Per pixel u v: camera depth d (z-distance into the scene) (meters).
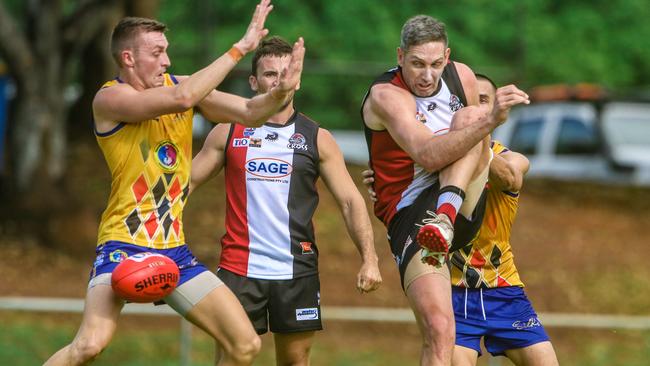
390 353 39.88
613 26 102.06
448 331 19.58
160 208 20.09
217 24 85.56
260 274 22.97
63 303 31.06
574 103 61.62
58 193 47.50
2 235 46.00
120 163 19.83
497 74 69.12
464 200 20.41
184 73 70.62
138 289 19.11
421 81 20.33
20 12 65.94
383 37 85.62
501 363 38.91
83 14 48.69
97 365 37.00
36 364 36.34
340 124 80.69
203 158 23.48
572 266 47.12
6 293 41.41
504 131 64.00
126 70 20.03
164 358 38.03
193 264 20.53
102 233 20.14
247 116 20.06
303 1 88.44
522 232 50.06
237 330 20.06
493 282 22.47
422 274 20.12
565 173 59.84
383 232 48.72
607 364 40.06
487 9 83.12
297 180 23.19
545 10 102.44
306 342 23.67
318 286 23.53
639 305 44.41
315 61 82.94
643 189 57.06
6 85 50.34
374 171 21.64
